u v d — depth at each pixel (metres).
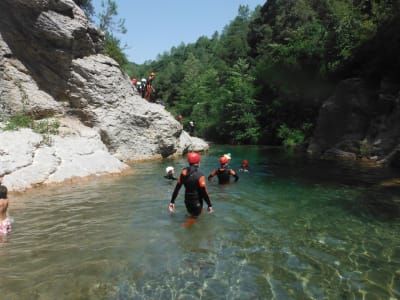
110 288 3.74
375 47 17.36
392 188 9.04
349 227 5.87
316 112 27.48
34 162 9.04
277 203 7.44
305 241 5.20
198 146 19.61
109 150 13.50
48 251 4.70
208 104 44.09
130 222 6.00
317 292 3.74
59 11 12.79
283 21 36.72
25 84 12.45
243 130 32.25
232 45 51.31
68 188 8.53
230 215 6.50
